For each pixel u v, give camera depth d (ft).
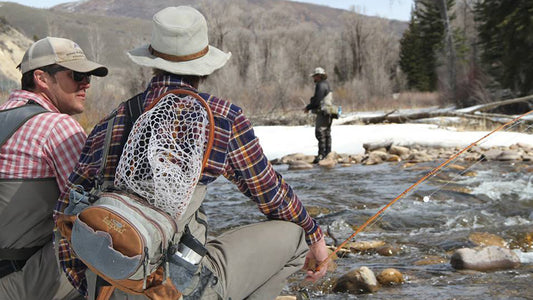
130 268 5.54
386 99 139.74
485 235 15.03
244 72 159.84
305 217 7.24
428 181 24.41
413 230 16.44
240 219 18.67
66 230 6.15
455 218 17.40
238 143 6.48
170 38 6.50
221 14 155.22
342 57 211.82
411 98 138.21
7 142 7.48
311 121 68.23
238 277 6.69
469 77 97.35
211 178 6.37
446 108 103.60
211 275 6.30
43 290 7.66
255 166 6.59
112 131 6.46
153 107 6.22
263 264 6.93
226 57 6.84
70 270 6.72
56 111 8.27
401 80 213.87
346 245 14.60
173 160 5.93
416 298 10.29
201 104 6.25
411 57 211.41
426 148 38.68
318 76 35.63
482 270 11.93
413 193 21.61
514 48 79.51
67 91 8.21
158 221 5.73
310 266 7.62
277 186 6.87
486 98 86.53
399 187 23.58
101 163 6.37
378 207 19.74
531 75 78.69
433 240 15.05
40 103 8.06
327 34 240.12
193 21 6.59
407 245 14.65
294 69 187.21
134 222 5.62
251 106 93.56
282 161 36.63
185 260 5.91
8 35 181.88
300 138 45.19
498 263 12.07
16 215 7.44
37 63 8.04
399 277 11.41
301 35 221.25
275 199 6.86
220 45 155.22
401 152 35.81
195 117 6.15
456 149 37.35
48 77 8.09
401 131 43.91
